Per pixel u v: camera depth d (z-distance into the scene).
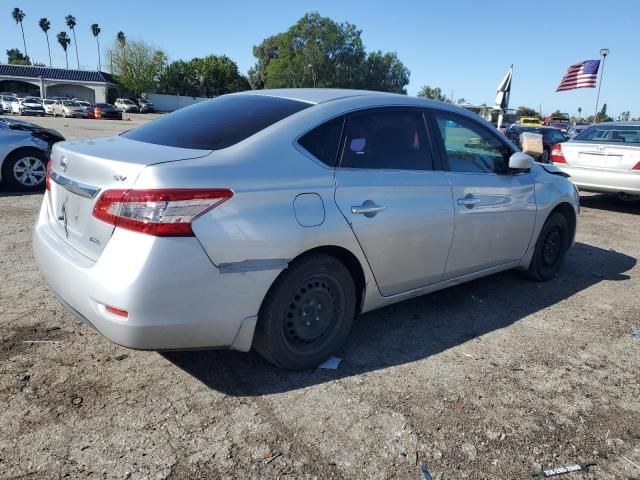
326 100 3.29
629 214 8.73
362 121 3.32
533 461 2.48
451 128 3.88
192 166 2.56
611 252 6.32
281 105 3.26
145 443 2.45
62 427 2.53
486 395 2.99
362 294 3.32
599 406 2.95
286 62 85.81
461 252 3.86
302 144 3.00
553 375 3.26
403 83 88.56
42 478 2.21
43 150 8.37
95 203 2.63
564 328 3.97
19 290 4.10
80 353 3.21
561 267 5.55
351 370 3.19
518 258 4.54
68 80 72.25
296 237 2.79
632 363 3.47
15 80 70.56
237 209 2.61
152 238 2.42
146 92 76.81
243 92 3.76
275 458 2.40
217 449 2.44
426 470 2.38
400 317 4.04
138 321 2.45
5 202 7.38
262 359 3.26
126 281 2.42
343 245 3.03
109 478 2.23
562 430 2.71
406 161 3.49
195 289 2.52
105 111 45.25
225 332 2.68
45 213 3.34
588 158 8.56
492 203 4.02
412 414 2.77
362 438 2.56
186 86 82.44
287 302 2.91
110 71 76.81
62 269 2.75
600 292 4.82
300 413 2.73
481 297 4.55
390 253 3.32
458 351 3.51
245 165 2.73
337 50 84.62
